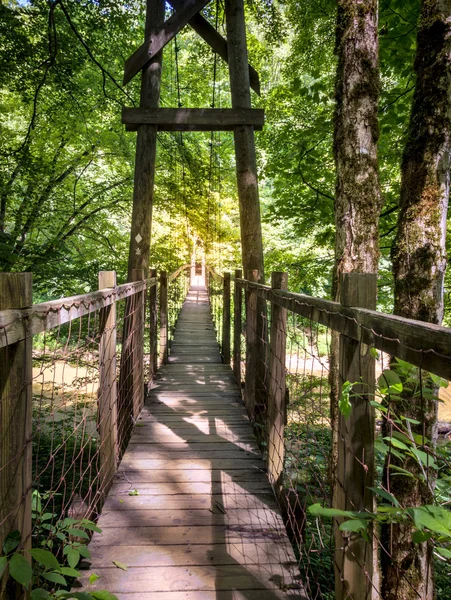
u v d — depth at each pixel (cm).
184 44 1270
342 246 285
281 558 223
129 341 415
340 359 152
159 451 348
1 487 133
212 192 924
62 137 931
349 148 282
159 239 1037
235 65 572
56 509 355
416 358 102
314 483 316
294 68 726
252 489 291
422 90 271
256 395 439
